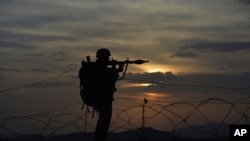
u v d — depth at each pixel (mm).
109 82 16766
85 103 16938
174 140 17359
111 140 18203
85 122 17906
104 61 17031
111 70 16953
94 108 16953
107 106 16781
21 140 18625
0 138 18578
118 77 17078
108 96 16797
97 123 16766
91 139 18047
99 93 16766
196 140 17281
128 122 17625
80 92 17047
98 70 16781
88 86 16797
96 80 16766
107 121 16766
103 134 16688
